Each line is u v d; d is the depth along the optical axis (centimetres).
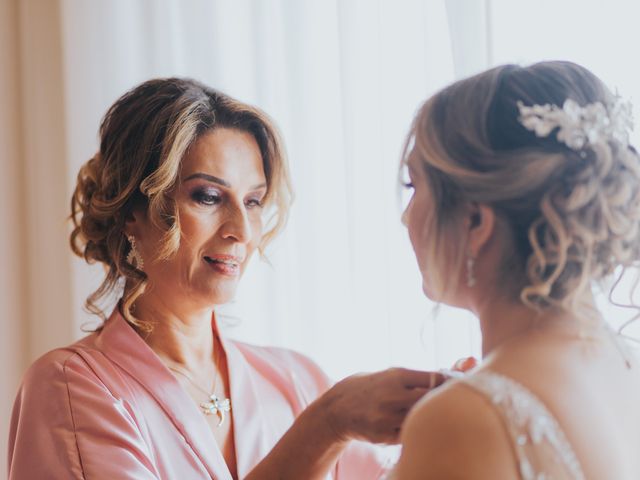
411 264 197
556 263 98
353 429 139
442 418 90
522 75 105
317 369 189
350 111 208
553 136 100
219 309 231
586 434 91
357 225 207
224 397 173
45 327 262
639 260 106
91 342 170
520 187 98
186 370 171
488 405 89
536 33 181
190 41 240
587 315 101
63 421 155
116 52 251
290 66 224
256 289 230
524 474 86
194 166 165
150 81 174
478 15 186
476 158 100
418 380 134
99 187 172
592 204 98
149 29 247
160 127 165
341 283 219
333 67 221
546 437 88
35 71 262
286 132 226
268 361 184
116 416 154
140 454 152
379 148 206
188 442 160
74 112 254
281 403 179
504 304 101
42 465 152
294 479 145
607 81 175
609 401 96
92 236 173
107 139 171
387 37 203
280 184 179
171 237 162
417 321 196
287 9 225
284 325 228
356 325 207
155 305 171
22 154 263
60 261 261
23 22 263
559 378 93
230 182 167
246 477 148
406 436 93
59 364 162
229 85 237
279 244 225
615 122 104
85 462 150
